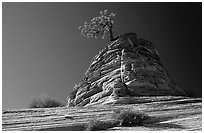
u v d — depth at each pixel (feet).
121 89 93.66
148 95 94.89
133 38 114.93
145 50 111.75
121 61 105.60
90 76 106.63
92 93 100.22
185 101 80.33
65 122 60.70
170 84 104.06
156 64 108.37
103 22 124.06
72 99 104.47
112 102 84.28
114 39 120.67
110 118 62.39
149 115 65.16
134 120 58.70
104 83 100.83
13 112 67.77
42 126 58.39
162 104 77.92
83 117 64.34
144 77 99.45
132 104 80.12
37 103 89.15
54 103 89.92
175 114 65.67
